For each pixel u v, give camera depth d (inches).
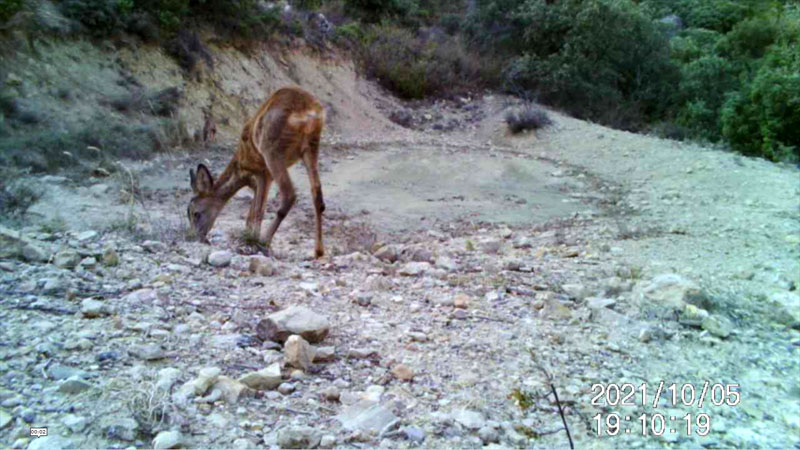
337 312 104.3
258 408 75.2
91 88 244.1
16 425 65.6
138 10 279.9
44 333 87.4
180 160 235.8
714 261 143.9
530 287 122.6
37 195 160.1
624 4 420.5
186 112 273.4
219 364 85.4
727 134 345.1
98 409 69.7
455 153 299.7
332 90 361.1
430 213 202.1
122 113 245.3
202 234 146.2
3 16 231.5
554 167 277.6
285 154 138.6
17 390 72.2
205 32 312.2
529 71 407.5
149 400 70.4
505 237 171.2
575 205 215.6
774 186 224.8
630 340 101.4
